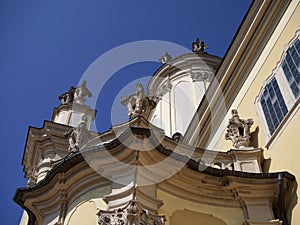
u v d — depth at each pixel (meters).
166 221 10.59
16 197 12.52
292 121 12.84
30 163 20.83
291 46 14.20
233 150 13.38
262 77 15.68
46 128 20.94
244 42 17.05
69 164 11.70
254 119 15.30
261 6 16.36
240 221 11.27
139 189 10.43
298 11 14.64
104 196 10.71
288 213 11.49
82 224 10.77
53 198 11.97
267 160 13.38
